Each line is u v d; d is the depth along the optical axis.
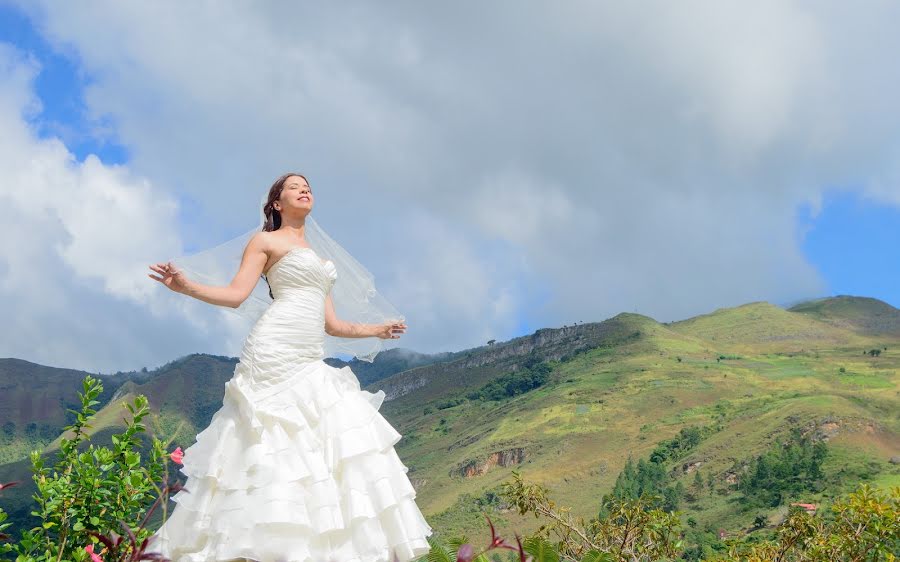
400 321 5.06
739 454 156.25
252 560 3.49
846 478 131.38
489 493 152.38
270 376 3.95
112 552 2.31
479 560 4.12
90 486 5.16
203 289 4.04
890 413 172.75
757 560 11.12
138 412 5.45
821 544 11.02
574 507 156.25
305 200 4.52
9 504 56.28
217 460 3.70
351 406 3.98
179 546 3.55
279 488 3.57
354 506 3.67
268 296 4.62
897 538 10.77
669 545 10.93
